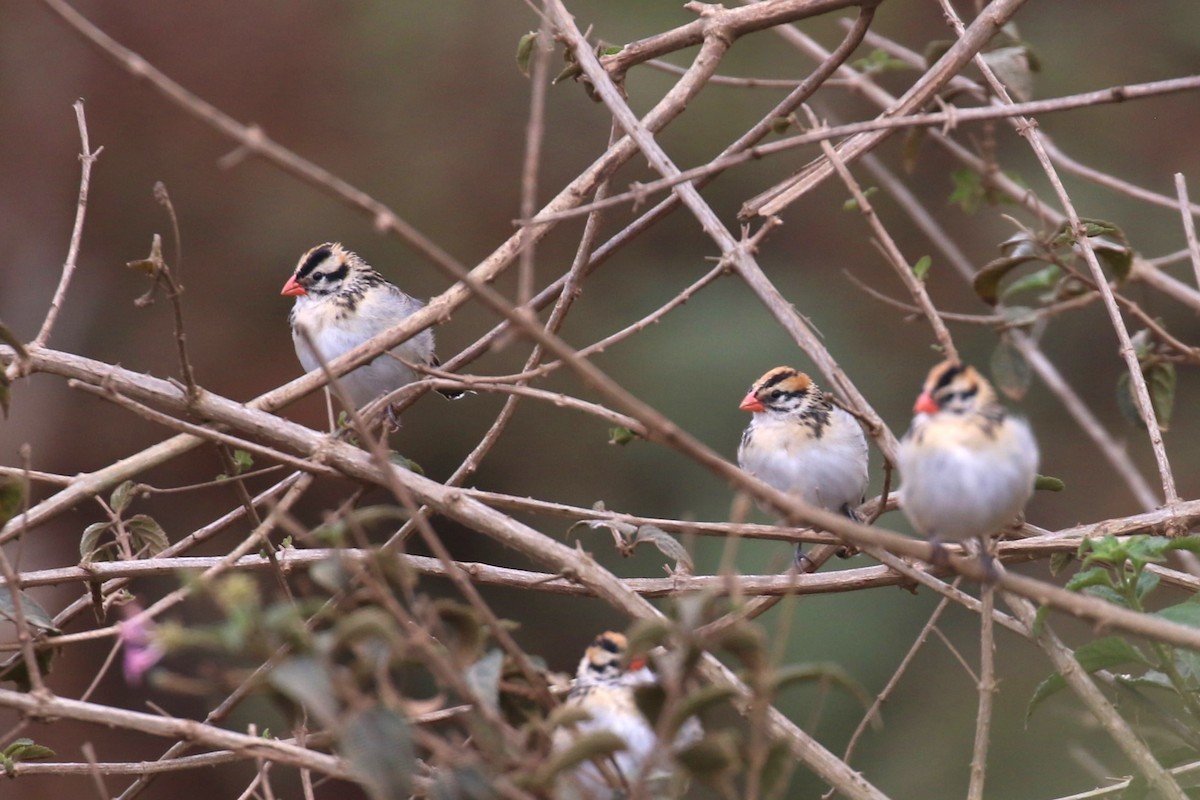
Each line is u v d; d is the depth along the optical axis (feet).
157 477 59.21
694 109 61.26
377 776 14.78
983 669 21.58
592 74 25.77
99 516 60.18
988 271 29.43
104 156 64.85
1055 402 58.29
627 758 21.36
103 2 65.98
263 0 66.85
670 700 15.60
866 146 26.84
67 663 56.39
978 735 21.33
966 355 59.16
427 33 66.59
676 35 27.86
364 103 65.98
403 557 21.83
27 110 65.31
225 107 65.36
